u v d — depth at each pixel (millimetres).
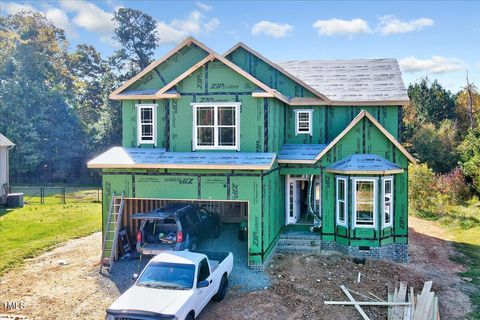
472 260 18031
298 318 11711
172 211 15641
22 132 43188
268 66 20125
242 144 16641
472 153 34094
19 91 44031
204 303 11211
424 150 45281
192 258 11555
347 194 17469
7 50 46906
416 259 17969
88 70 66125
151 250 15047
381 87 20672
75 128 47750
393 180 17875
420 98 63719
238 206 21688
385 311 12359
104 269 15156
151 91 19062
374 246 17328
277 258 16984
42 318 11445
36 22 53875
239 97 16578
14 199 28578
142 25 65812
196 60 19203
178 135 17203
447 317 12312
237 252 16938
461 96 62031
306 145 20094
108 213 16297
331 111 20281
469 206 30719
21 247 17922
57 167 47031
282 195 19281
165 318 9336
